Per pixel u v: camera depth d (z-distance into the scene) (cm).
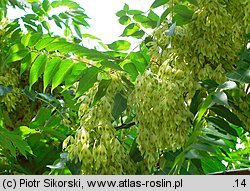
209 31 108
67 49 119
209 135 104
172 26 105
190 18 110
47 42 122
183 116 103
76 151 110
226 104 96
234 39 109
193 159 104
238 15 110
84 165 109
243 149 155
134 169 112
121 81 118
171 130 103
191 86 105
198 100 106
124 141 130
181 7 110
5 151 151
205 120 110
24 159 147
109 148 109
